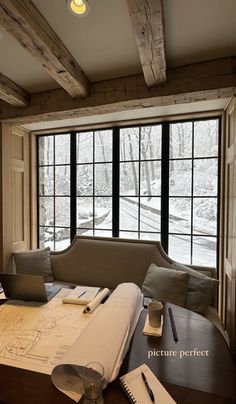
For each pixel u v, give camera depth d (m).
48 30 1.36
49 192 3.13
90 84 2.01
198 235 2.52
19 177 2.88
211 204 2.48
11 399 0.74
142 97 1.87
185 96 1.83
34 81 2.04
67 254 2.65
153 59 1.49
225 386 0.79
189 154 2.53
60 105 2.15
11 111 2.33
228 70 1.66
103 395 0.75
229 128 2.10
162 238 2.62
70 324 1.18
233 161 1.90
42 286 1.39
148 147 2.66
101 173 2.87
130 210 2.75
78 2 1.19
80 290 1.59
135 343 1.03
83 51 1.61
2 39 1.48
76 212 2.99
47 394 0.75
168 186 2.59
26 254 2.61
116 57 1.68
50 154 3.10
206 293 1.88
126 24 1.36
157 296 1.90
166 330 1.14
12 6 1.11
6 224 2.63
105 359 0.81
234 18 1.30
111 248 2.50
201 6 1.22
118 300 1.20
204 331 1.13
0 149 2.54
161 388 0.78
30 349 0.98
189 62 1.72
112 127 2.77
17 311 1.31
